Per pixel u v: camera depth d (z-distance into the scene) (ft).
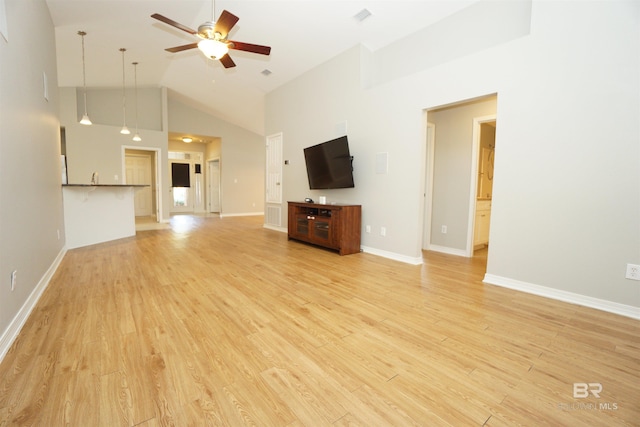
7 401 4.16
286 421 3.92
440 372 5.03
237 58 17.48
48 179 10.23
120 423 3.83
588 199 7.86
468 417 4.03
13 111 6.49
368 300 8.23
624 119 7.29
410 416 4.04
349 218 13.84
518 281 9.19
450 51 12.07
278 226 21.09
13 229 6.21
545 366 5.23
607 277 7.64
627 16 7.16
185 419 3.92
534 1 8.54
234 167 31.09
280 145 20.42
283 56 16.53
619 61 7.30
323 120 16.55
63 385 4.52
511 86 9.10
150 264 11.73
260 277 10.23
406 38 13.53
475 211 13.99
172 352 5.51
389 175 13.07
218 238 17.92
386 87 12.97
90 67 18.92
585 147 7.86
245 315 7.17
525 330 6.55
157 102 25.21
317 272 10.93
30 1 8.36
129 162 30.81
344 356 5.48
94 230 15.88
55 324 6.54
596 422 3.97
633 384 4.76
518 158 9.04
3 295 5.49
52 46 12.08
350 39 14.08
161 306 7.61
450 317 7.18
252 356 5.43
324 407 4.19
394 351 5.66
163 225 23.75
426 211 15.64
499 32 10.69
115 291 8.64
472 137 13.73
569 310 7.65
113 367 5.01
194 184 36.55
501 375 4.96
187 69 20.59
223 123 30.09
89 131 21.95
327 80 16.15
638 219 7.20
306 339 6.07
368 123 13.89
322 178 15.85
